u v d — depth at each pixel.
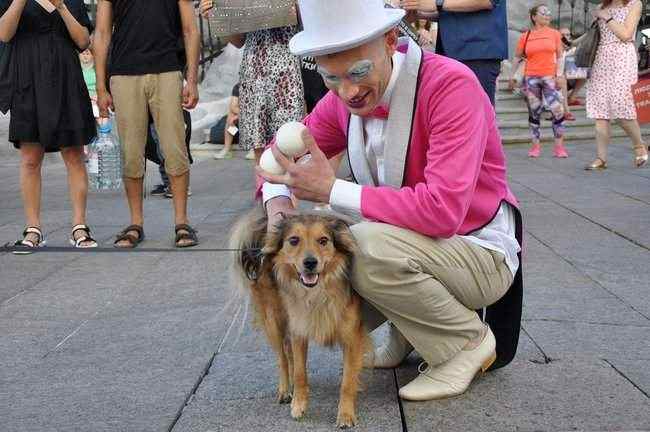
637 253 5.80
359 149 3.40
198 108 15.13
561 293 4.88
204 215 7.72
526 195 8.36
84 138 6.25
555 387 3.48
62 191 9.59
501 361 3.62
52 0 6.11
